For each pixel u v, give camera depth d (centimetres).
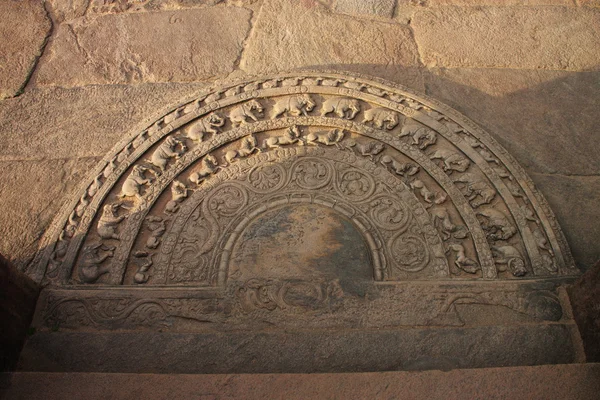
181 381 218
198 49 354
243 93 323
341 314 252
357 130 307
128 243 274
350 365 236
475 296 254
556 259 263
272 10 369
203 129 310
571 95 330
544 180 297
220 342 244
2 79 342
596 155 305
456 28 359
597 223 281
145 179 294
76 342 245
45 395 215
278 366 237
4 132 321
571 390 209
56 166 309
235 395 213
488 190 283
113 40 359
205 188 292
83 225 279
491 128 317
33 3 376
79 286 262
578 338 241
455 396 209
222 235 277
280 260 270
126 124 323
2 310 230
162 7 374
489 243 270
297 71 331
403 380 214
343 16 365
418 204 282
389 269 266
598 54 346
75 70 348
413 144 301
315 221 281
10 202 294
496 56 348
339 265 268
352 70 342
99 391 216
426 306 253
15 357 238
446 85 336
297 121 311
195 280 264
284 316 252
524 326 245
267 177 295
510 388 210
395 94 321
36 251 277
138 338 246
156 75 345
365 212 283
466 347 240
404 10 370
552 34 355
